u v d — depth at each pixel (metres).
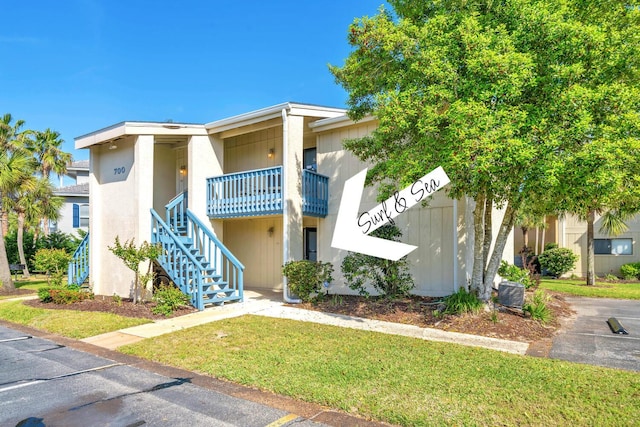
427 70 6.36
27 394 4.68
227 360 5.71
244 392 4.62
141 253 9.87
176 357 5.97
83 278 12.87
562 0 6.38
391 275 9.01
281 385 4.69
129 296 11.32
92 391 4.75
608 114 6.02
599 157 5.50
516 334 6.93
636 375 4.86
